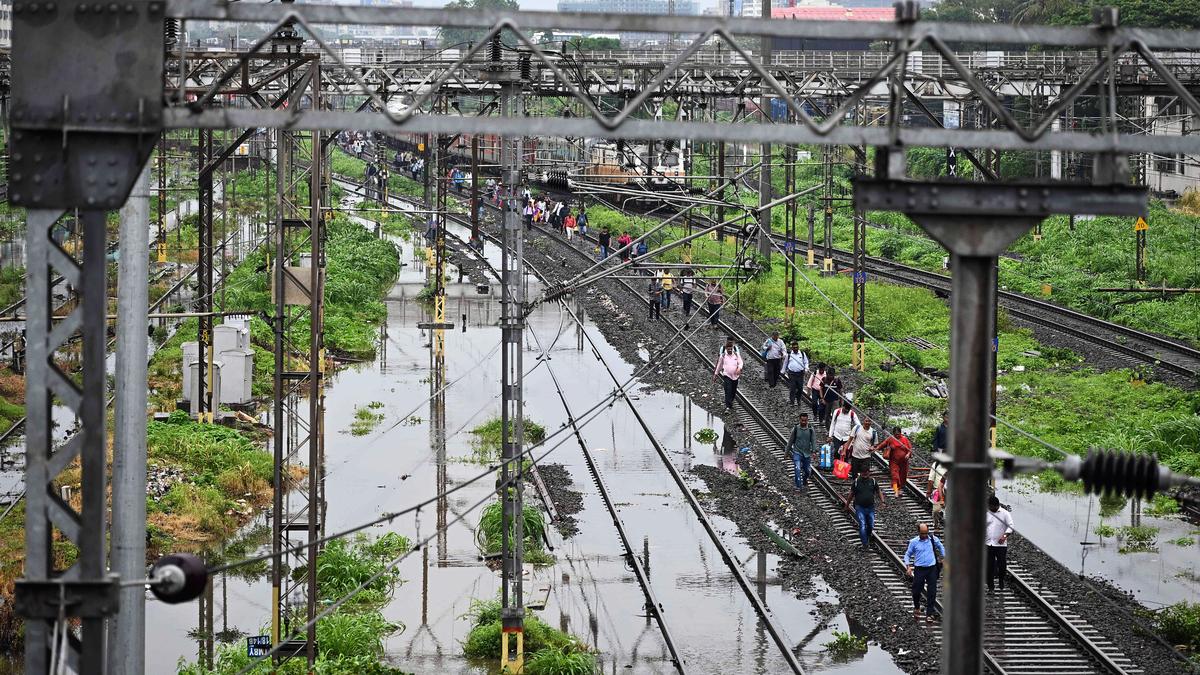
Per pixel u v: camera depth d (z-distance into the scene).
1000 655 28.47
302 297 32.22
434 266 86.25
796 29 14.02
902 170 14.06
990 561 32.16
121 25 13.38
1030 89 53.41
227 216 100.81
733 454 45.72
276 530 29.34
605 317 71.12
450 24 13.99
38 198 13.36
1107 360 57.00
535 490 42.75
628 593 33.62
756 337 62.72
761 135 14.11
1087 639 28.81
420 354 64.75
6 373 55.34
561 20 13.95
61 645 13.41
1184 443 44.50
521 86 31.38
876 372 55.41
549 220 102.75
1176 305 67.00
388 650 30.44
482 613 31.75
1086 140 14.21
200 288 47.88
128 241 19.08
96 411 13.44
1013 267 78.94
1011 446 44.50
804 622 31.22
